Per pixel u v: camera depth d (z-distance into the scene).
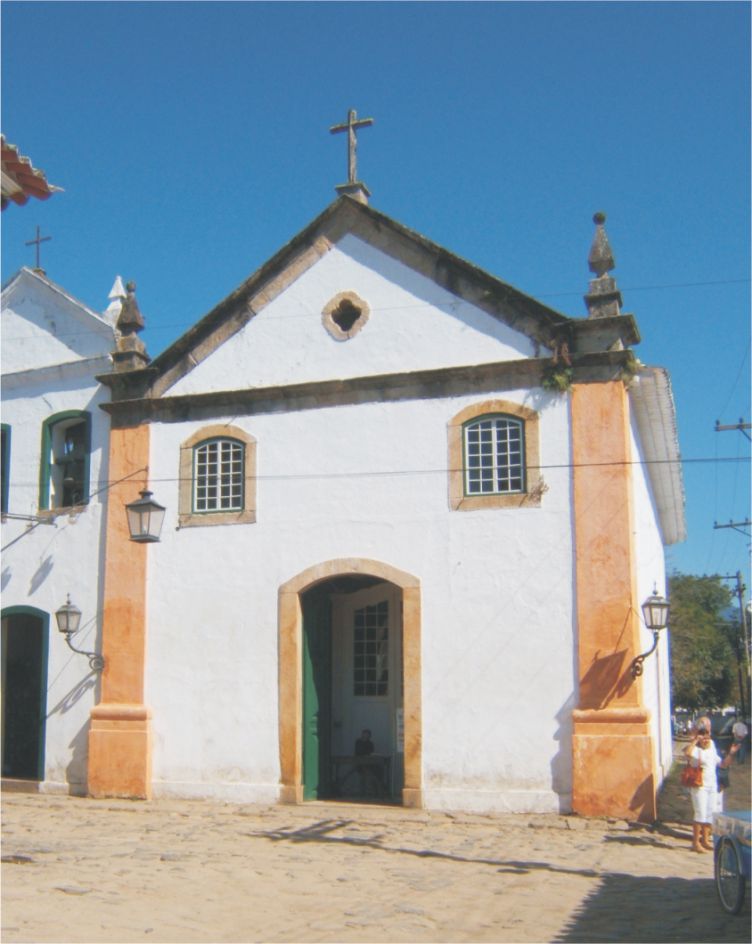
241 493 16.39
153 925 8.41
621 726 13.80
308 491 15.96
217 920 8.71
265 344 16.70
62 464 18.39
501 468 15.12
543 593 14.52
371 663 17.59
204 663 16.08
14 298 19.17
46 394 18.44
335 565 15.56
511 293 15.40
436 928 8.52
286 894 9.84
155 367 17.16
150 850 12.05
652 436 17.89
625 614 14.11
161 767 16.03
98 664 16.72
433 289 15.94
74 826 13.90
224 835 13.20
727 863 9.00
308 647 16.06
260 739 15.60
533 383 15.09
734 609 59.19
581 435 14.71
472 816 14.07
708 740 12.41
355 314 16.39
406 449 15.55
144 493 15.38
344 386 15.99
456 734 14.55
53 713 17.08
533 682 14.36
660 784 17.62
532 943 7.99
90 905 9.04
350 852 12.06
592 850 12.16
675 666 49.53
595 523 14.44
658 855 11.91
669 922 8.70
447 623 14.87
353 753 17.33
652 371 15.43
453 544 15.05
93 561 17.27
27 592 17.70
